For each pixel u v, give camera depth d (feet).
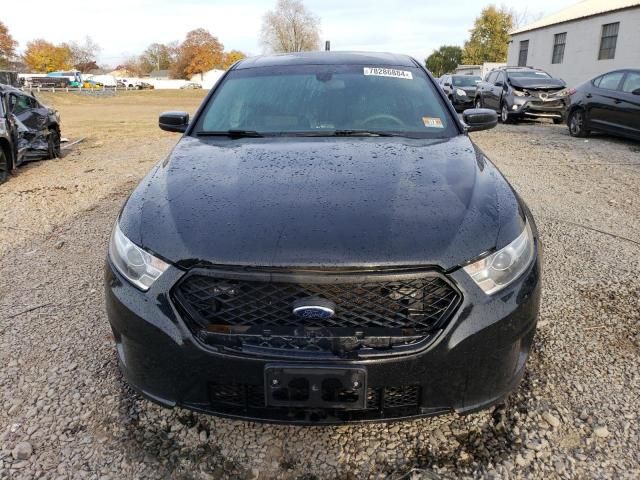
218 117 10.48
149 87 261.24
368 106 10.41
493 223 6.59
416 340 5.99
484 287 6.19
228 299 6.06
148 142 39.52
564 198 19.16
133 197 7.59
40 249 14.92
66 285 12.28
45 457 6.97
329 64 11.66
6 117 25.17
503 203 7.12
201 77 299.38
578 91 36.04
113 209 19.02
